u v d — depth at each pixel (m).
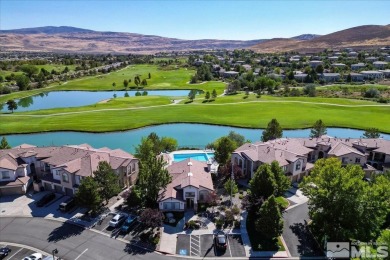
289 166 69.44
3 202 62.38
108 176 58.09
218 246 48.31
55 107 170.88
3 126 120.94
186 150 91.81
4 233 52.50
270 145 75.62
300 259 46.59
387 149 76.44
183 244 49.88
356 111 141.25
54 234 52.34
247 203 55.81
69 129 119.06
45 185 66.88
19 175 67.06
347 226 48.03
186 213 58.00
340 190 47.34
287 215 58.06
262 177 55.50
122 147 103.38
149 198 58.50
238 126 124.56
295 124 124.00
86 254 47.50
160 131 120.75
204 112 143.88
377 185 48.66
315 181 51.56
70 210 59.62
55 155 70.00
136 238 51.34
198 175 63.28
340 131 118.94
